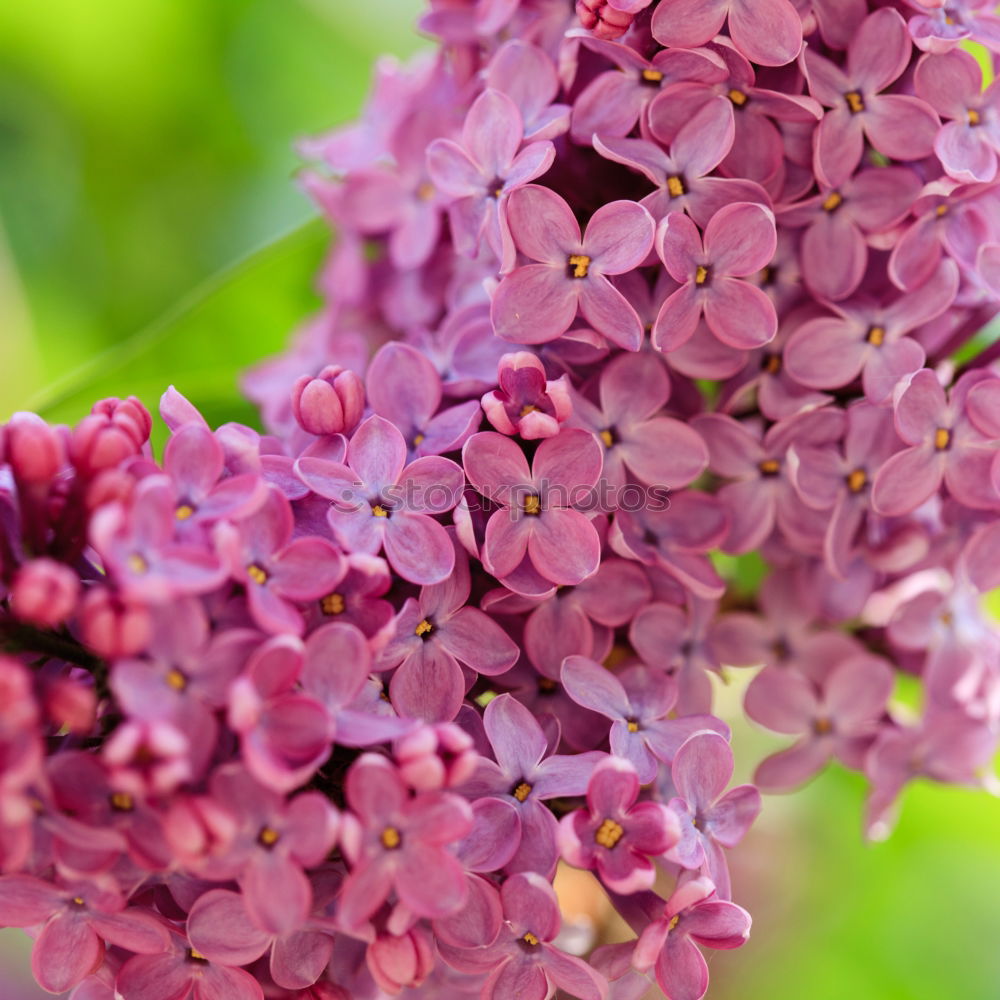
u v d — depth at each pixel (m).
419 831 0.55
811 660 0.60
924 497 0.58
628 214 0.57
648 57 0.58
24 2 0.65
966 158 0.58
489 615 0.57
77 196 0.66
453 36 0.59
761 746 0.64
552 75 0.58
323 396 0.57
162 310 0.65
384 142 0.61
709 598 0.58
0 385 0.65
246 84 0.66
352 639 0.56
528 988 0.57
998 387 0.58
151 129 0.66
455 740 0.55
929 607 0.60
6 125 0.66
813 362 0.58
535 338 0.57
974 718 0.60
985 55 0.60
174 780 0.54
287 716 0.55
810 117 0.57
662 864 0.57
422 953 0.56
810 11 0.58
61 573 0.55
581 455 0.57
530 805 0.56
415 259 0.61
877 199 0.58
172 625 0.55
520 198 0.57
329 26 0.66
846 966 0.64
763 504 0.59
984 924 0.65
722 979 0.62
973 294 0.58
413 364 0.58
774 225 0.57
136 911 0.56
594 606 0.58
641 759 0.57
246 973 0.56
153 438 0.62
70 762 0.55
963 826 0.65
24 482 0.55
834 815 0.64
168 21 0.65
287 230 0.64
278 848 0.55
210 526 0.55
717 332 0.58
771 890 0.64
